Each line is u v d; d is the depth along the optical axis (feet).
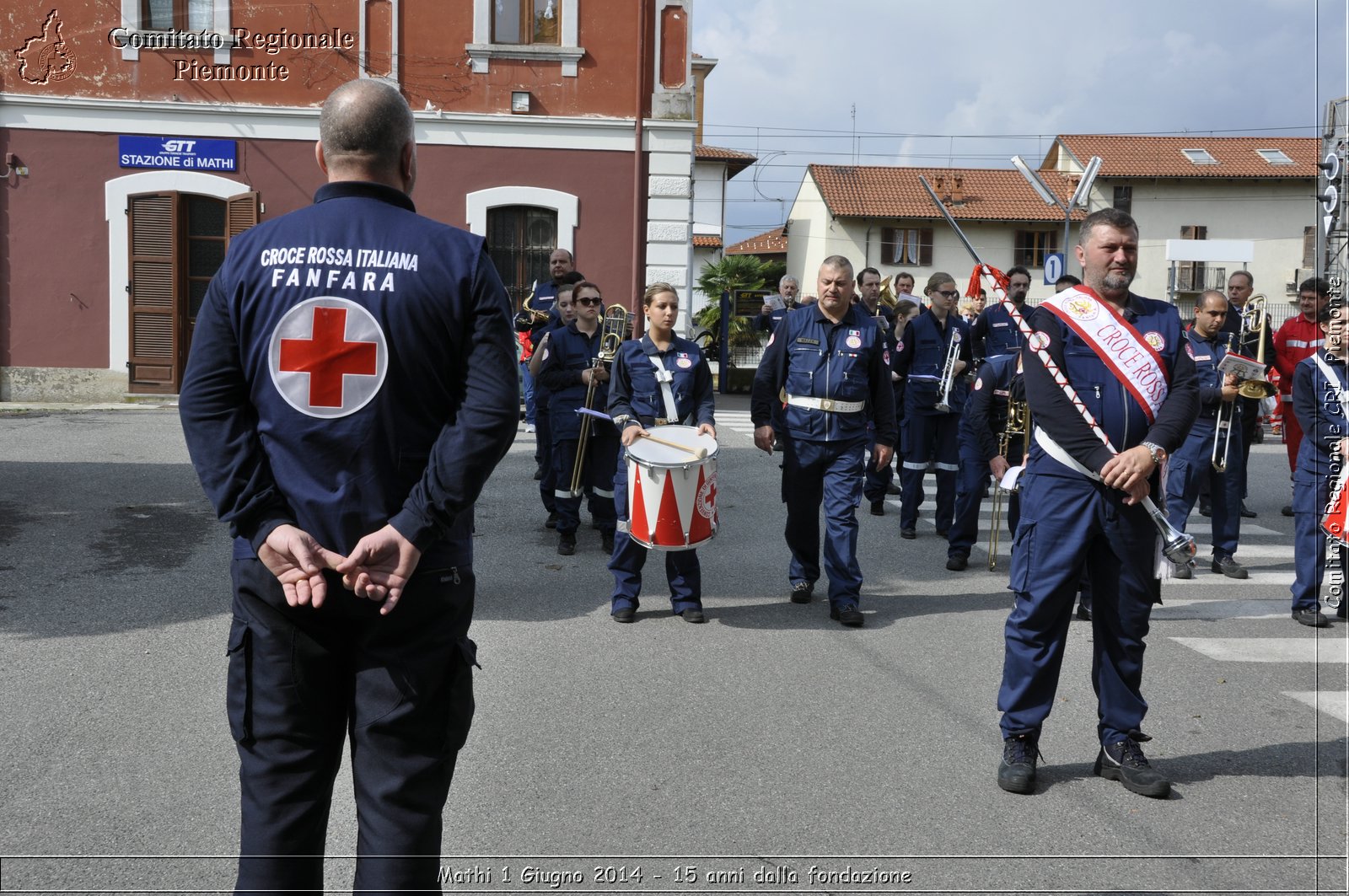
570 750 14.88
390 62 57.31
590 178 59.06
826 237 162.09
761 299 98.48
